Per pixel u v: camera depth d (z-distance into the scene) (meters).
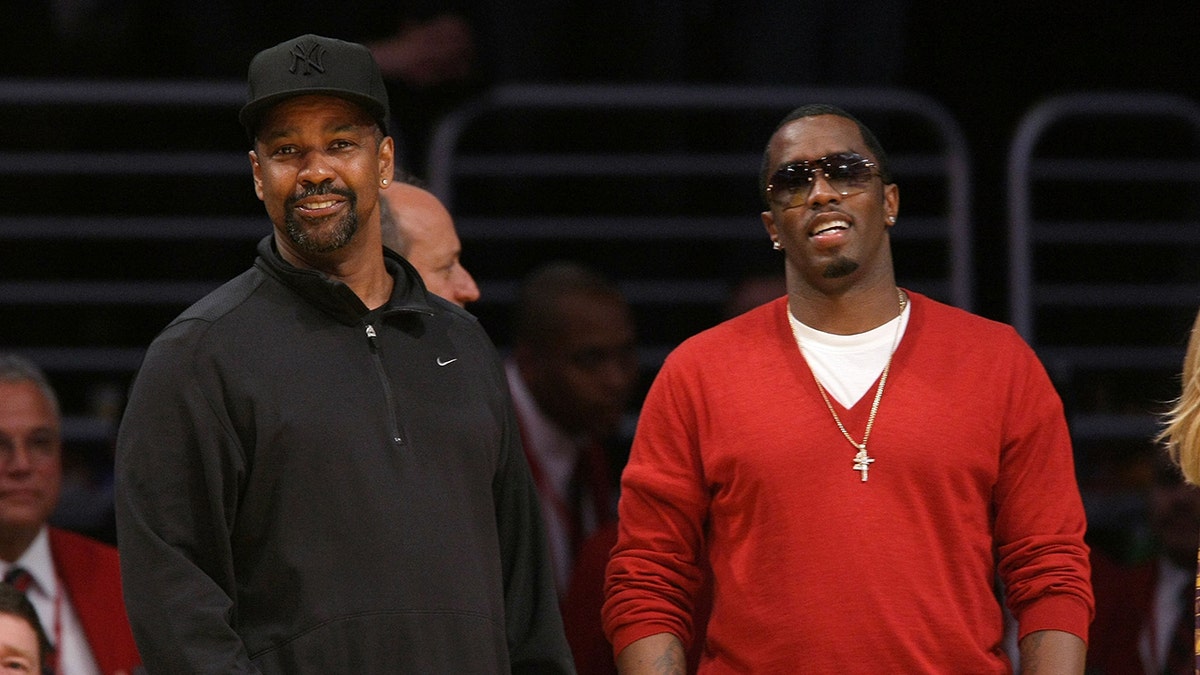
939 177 21.50
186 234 20.67
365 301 10.08
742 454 10.76
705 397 11.06
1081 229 21.78
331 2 21.12
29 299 20.67
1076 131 22.48
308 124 9.71
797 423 10.74
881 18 22.28
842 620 10.33
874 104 20.89
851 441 10.64
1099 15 23.03
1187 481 10.95
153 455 9.41
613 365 16.62
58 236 20.48
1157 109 21.08
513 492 10.58
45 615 14.51
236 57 20.86
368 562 9.43
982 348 10.98
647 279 21.84
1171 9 23.25
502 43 21.91
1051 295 21.88
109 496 18.34
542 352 16.56
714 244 21.95
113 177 20.70
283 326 9.73
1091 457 20.45
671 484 11.09
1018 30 22.73
